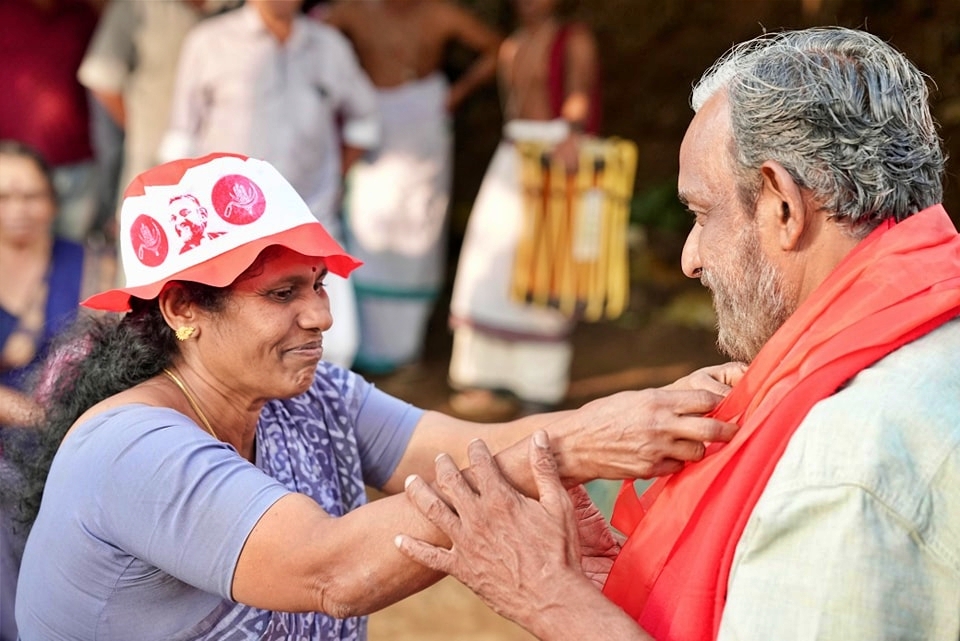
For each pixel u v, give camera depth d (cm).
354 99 502
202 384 187
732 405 163
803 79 154
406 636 380
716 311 168
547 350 549
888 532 137
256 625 180
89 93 555
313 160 486
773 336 159
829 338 152
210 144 469
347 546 165
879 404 142
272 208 181
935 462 138
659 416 161
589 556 190
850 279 153
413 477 165
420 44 571
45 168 356
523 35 538
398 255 584
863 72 154
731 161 160
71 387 192
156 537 168
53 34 548
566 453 165
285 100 473
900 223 154
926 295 149
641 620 159
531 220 532
